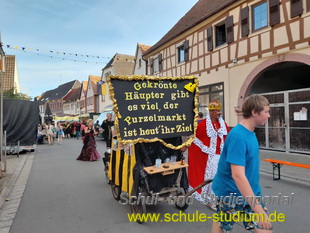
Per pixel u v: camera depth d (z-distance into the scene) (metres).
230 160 2.05
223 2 13.30
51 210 4.47
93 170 7.86
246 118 2.15
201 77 13.96
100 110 36.66
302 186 5.66
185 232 3.51
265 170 7.11
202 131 4.28
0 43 6.82
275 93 9.96
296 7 8.91
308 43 8.62
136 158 3.87
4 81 26.44
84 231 3.63
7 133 11.57
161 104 4.07
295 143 9.33
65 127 25.41
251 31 10.79
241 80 11.32
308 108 8.89
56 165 8.90
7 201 4.98
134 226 3.75
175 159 4.23
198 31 14.12
